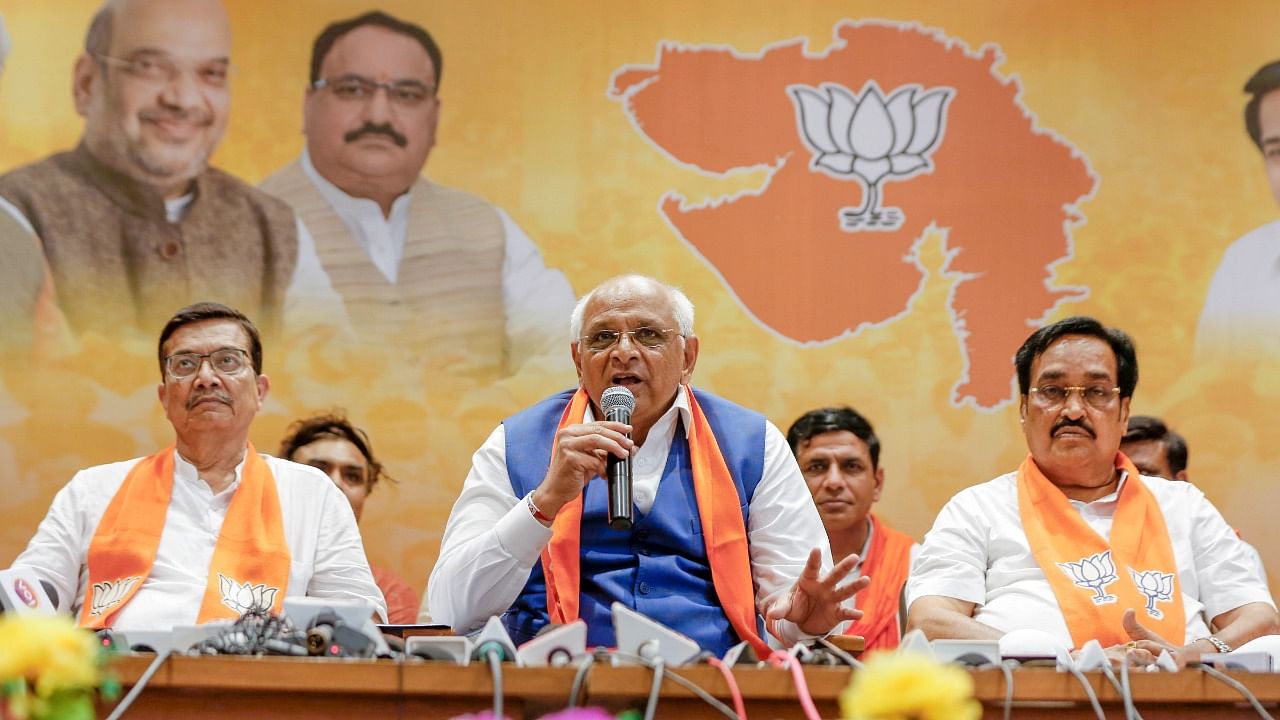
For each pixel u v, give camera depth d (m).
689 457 3.47
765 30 6.04
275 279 5.71
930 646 2.42
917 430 5.75
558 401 3.61
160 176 5.73
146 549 3.59
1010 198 5.92
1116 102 5.98
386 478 5.59
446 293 5.77
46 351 5.53
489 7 6.00
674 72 6.00
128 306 5.61
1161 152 5.94
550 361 5.77
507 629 3.35
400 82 5.91
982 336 5.82
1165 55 6.00
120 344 5.58
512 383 5.73
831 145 5.95
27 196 5.63
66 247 5.61
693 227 5.89
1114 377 3.79
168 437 5.55
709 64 6.01
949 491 5.70
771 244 5.88
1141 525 3.65
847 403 5.77
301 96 5.86
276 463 3.88
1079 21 6.02
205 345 3.81
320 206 5.78
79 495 3.72
